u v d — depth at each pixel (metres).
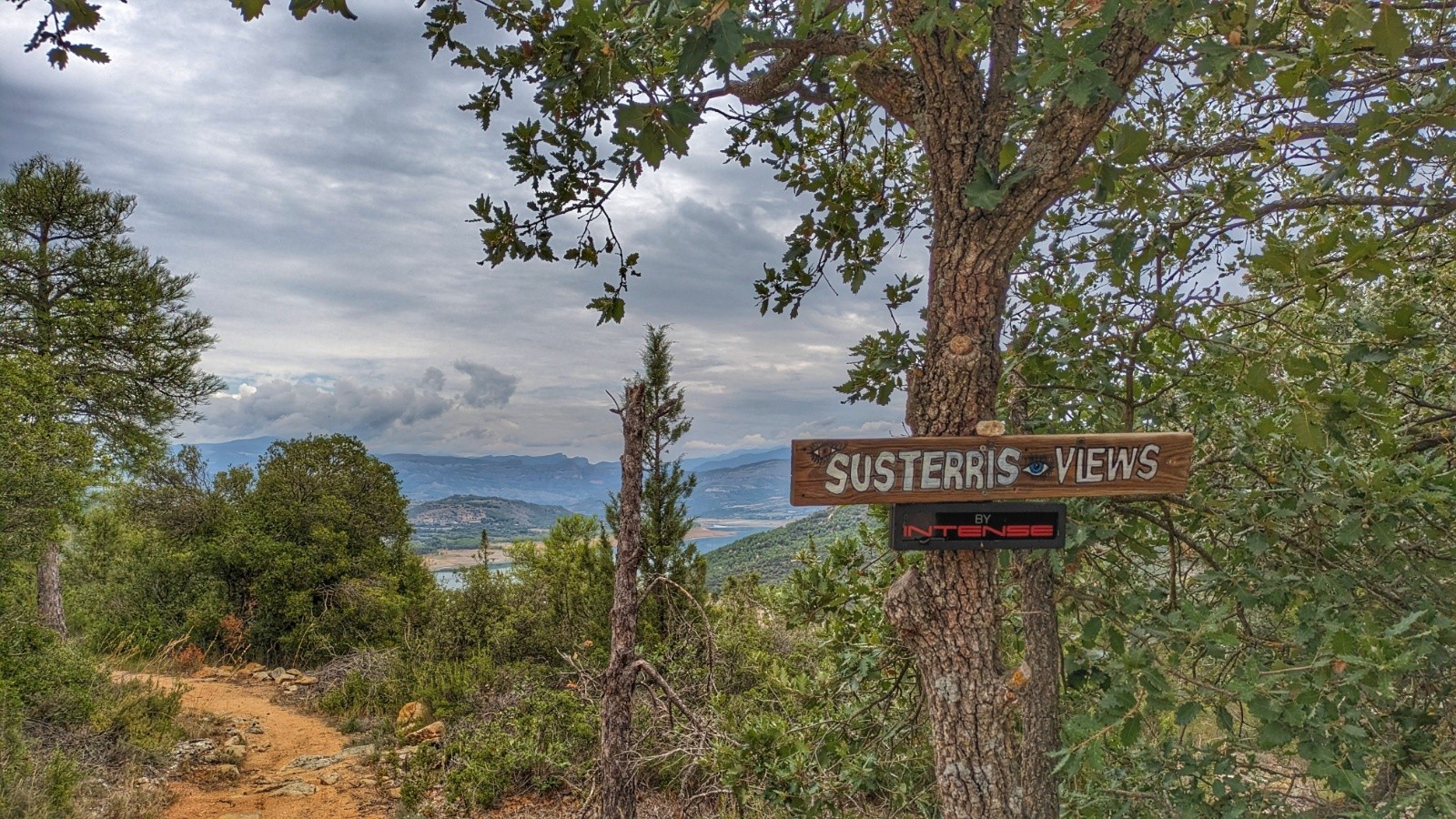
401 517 17.23
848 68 2.53
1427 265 3.54
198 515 16.16
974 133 2.20
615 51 1.94
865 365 3.15
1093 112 2.03
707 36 1.80
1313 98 2.32
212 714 9.58
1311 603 2.46
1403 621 2.12
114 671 11.33
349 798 7.25
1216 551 3.09
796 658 5.35
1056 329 3.26
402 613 14.04
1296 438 2.32
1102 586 3.16
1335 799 2.79
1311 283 2.27
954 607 2.17
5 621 7.25
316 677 12.52
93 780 6.65
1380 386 2.42
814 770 3.52
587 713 7.77
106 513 15.91
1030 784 3.06
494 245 2.89
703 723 3.62
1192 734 3.14
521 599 11.52
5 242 12.56
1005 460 2.11
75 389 11.89
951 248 2.20
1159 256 2.97
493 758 7.48
